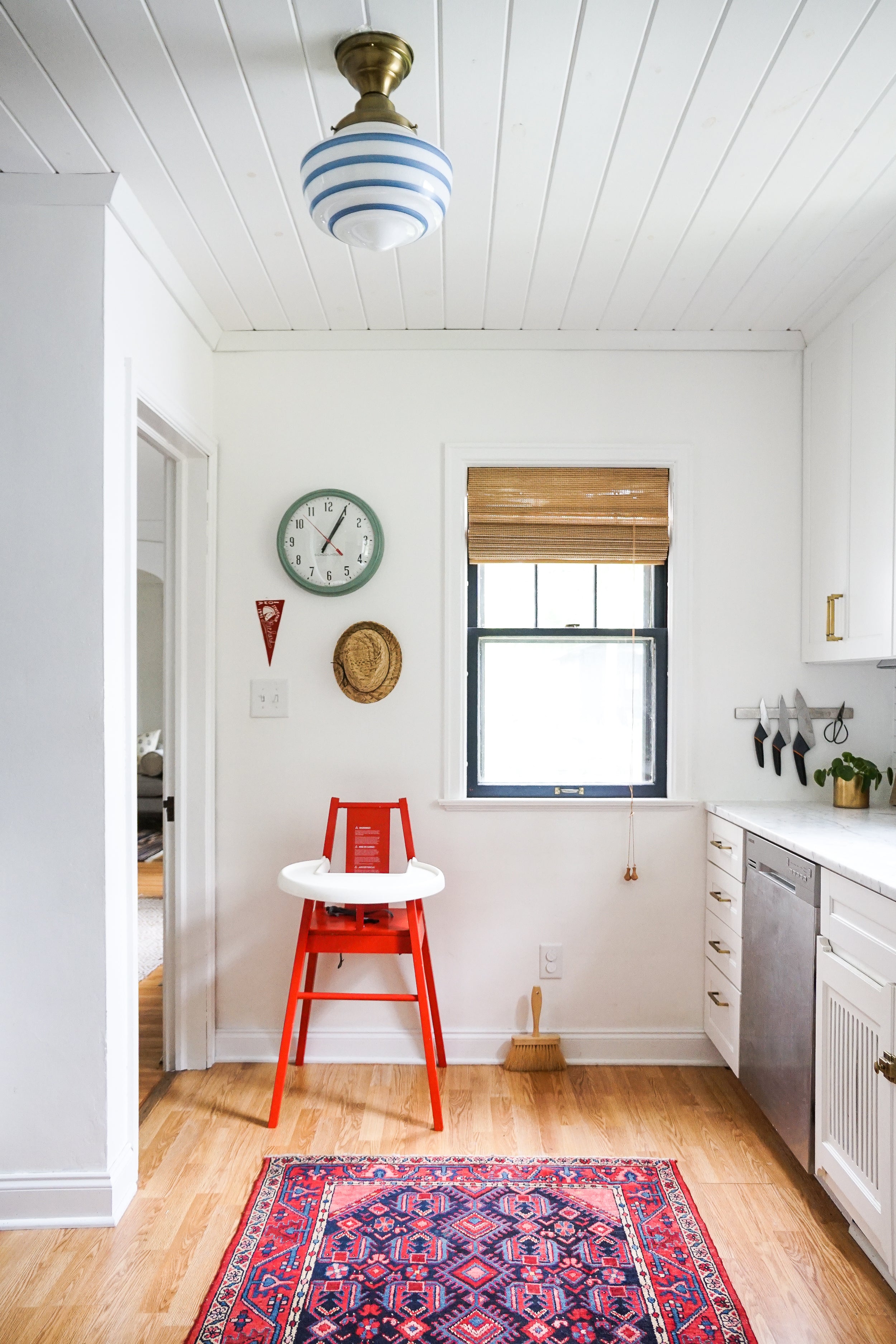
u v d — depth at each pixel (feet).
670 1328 5.49
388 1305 5.67
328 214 5.37
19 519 6.54
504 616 9.88
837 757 9.57
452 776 9.48
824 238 7.39
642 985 9.54
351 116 5.20
